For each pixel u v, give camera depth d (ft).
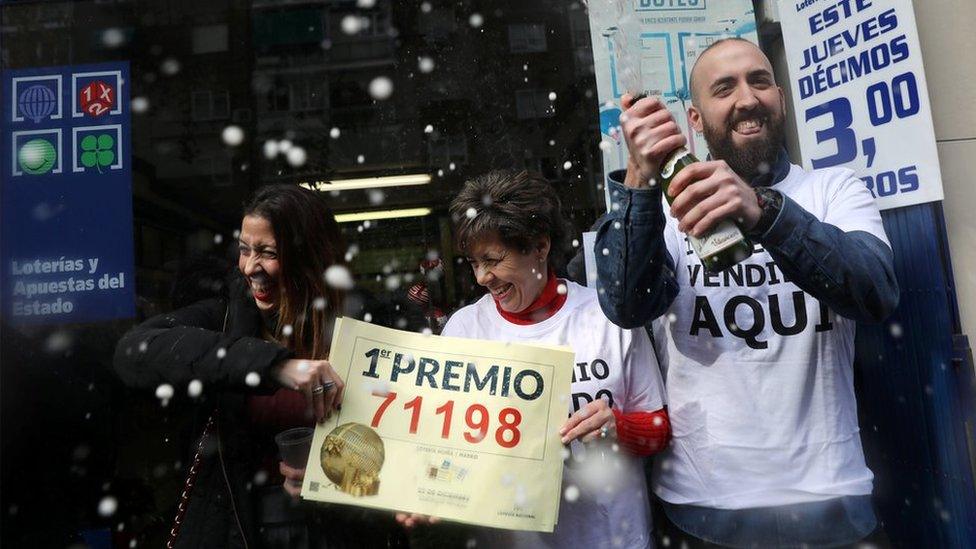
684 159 3.13
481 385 3.62
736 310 3.76
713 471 3.71
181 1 7.96
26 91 6.49
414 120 8.46
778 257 3.21
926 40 5.39
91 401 5.82
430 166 8.52
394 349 3.71
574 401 3.87
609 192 3.56
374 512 3.89
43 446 5.30
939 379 5.04
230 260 4.95
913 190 5.00
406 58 8.34
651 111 3.20
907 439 5.25
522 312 4.09
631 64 3.60
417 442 3.54
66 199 6.41
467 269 7.70
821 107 5.50
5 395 5.13
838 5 5.32
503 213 3.81
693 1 6.05
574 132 7.80
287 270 3.92
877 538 3.66
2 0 6.53
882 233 3.63
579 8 7.86
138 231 7.36
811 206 3.95
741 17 6.05
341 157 8.59
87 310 6.33
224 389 3.47
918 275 5.14
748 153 4.15
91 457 5.84
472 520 3.40
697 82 4.39
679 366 3.89
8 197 6.36
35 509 5.24
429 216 8.68
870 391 5.48
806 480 3.59
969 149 5.31
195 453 3.89
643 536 3.88
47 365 5.54
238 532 3.67
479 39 8.17
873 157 5.20
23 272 6.31
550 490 3.45
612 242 3.49
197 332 3.64
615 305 3.56
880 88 5.12
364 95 8.43
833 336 3.70
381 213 8.63
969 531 4.89
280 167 8.65
